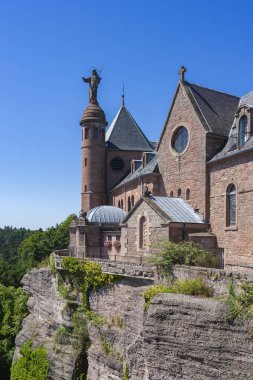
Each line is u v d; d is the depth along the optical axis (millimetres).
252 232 26719
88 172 56344
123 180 53281
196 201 32500
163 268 22094
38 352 31219
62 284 32094
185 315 16938
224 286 17391
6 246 152375
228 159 29422
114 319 25984
